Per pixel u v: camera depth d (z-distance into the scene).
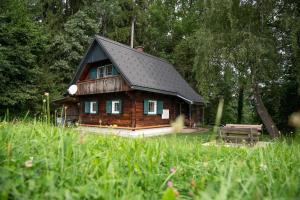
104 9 30.58
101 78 18.73
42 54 22.44
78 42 26.80
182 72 29.00
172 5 30.47
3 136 2.54
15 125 3.42
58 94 22.53
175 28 32.59
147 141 3.46
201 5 15.73
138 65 19.64
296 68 13.43
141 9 32.16
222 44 14.05
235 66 14.13
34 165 1.88
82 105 21.67
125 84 17.17
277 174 2.19
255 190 1.66
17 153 2.16
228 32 14.30
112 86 17.92
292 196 1.54
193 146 3.78
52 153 2.21
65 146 2.37
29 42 19.11
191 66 28.55
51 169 1.91
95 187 1.69
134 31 32.38
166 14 32.53
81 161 2.08
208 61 14.40
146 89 17.08
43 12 28.77
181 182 2.11
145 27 32.72
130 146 3.15
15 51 17.70
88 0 30.14
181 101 22.25
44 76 22.28
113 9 30.61
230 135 10.25
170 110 21.31
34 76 19.14
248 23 14.34
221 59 14.18
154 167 2.37
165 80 20.94
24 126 3.57
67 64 26.19
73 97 21.56
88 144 3.01
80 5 29.94
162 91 18.52
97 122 20.25
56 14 28.00
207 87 14.87
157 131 17.88
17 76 18.09
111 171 1.96
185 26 28.31
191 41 16.39
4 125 3.33
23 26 19.34
